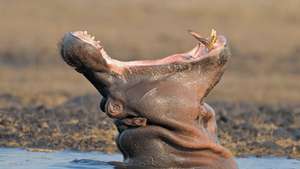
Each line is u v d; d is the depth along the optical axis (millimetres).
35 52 91000
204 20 108500
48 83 70625
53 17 106562
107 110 23906
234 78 77812
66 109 43812
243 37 100562
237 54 91125
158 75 23891
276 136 37094
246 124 39688
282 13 110938
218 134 36875
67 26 104000
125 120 24125
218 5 112125
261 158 32375
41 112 40812
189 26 105500
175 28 104250
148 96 23719
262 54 92438
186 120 23922
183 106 23828
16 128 35969
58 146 33125
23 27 101625
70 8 109875
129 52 92625
